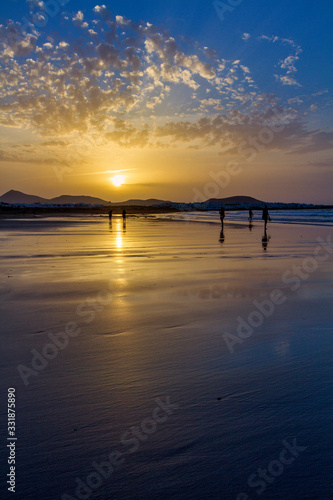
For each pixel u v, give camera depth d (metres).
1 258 14.29
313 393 3.71
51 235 26.53
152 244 19.81
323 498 2.39
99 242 20.98
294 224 43.78
